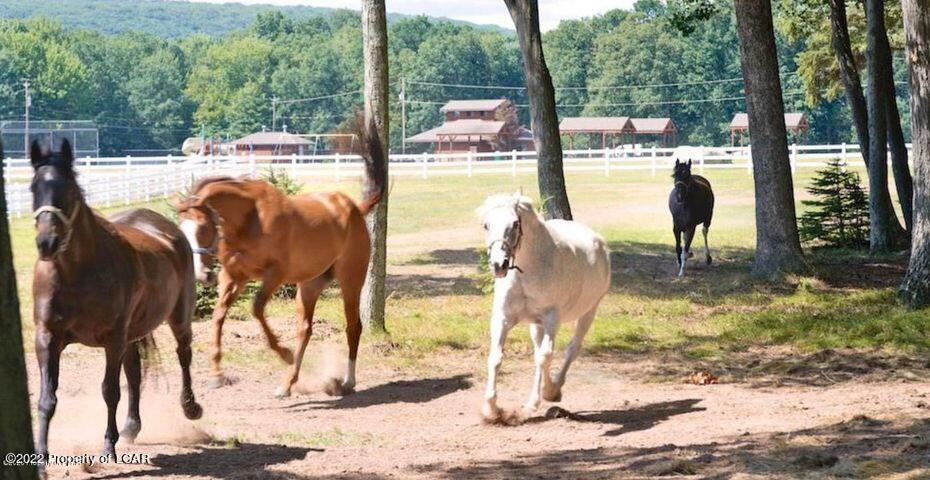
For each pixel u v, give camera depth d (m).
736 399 11.06
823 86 45.97
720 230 31.67
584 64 142.12
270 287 11.36
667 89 127.38
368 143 12.96
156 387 11.07
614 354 14.23
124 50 163.62
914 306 16.27
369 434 9.47
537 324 10.13
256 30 196.25
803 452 7.66
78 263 7.12
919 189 16.39
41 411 6.98
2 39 134.25
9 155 84.12
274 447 8.71
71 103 133.75
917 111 16.28
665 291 19.80
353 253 12.19
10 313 4.61
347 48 158.38
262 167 19.48
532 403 10.10
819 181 29.52
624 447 8.52
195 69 160.12
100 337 7.47
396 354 13.99
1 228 4.57
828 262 24.17
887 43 26.45
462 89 146.50
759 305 18.20
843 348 14.01
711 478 6.96
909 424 8.73
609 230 31.23
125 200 36.38
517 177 46.31
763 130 20.92
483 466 7.83
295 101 140.62
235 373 12.61
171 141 144.00
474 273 22.47
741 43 20.92
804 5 37.22
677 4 26.67
